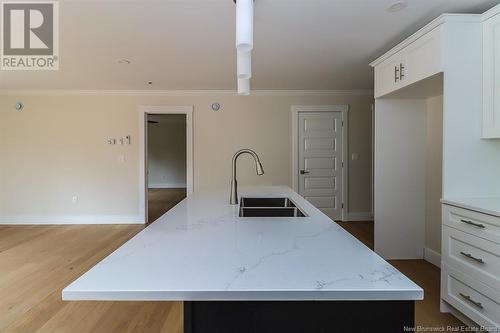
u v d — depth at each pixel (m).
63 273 3.00
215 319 0.89
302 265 0.91
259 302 0.88
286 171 5.25
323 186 5.31
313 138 5.28
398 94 3.07
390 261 3.32
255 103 5.21
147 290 0.75
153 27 2.57
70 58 3.37
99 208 5.17
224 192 2.82
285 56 3.37
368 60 3.53
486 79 2.16
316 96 5.23
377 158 3.34
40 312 2.27
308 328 0.88
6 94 5.06
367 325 0.88
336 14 2.36
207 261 0.95
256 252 1.04
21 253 3.61
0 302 2.42
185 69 3.83
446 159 2.21
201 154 5.21
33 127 5.09
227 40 2.86
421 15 2.38
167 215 1.71
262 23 2.51
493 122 2.10
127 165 5.15
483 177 2.22
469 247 2.00
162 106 5.15
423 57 2.42
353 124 5.29
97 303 2.41
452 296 2.16
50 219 5.13
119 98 5.11
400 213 3.37
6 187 5.12
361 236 4.32
